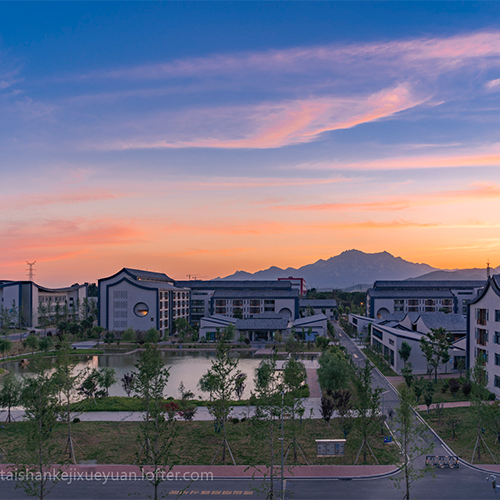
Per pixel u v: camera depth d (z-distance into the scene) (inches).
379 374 3629.4
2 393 2412.6
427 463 1749.5
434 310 7342.5
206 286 7672.2
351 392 2972.4
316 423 2370.8
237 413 2568.9
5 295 7559.1
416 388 2618.1
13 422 2406.5
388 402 2760.8
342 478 1694.1
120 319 6299.2
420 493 1555.1
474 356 3142.2
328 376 2792.8
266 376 1849.2
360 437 2139.5
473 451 1905.8
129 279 6318.9
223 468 1798.7
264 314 6619.1
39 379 1689.2
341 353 3909.9
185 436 2171.5
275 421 1990.7
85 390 2792.8
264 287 7741.1
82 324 6358.3
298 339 5620.1
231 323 5885.8
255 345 5477.4
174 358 4638.3
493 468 1758.1
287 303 7047.2
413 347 3676.2
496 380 2824.8
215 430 2209.6
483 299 3024.1
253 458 1902.1
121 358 4726.9
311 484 1644.9
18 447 2034.9
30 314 7554.1
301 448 2007.9
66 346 2206.0
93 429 2265.0
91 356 4862.2
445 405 2655.0
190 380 3486.7
